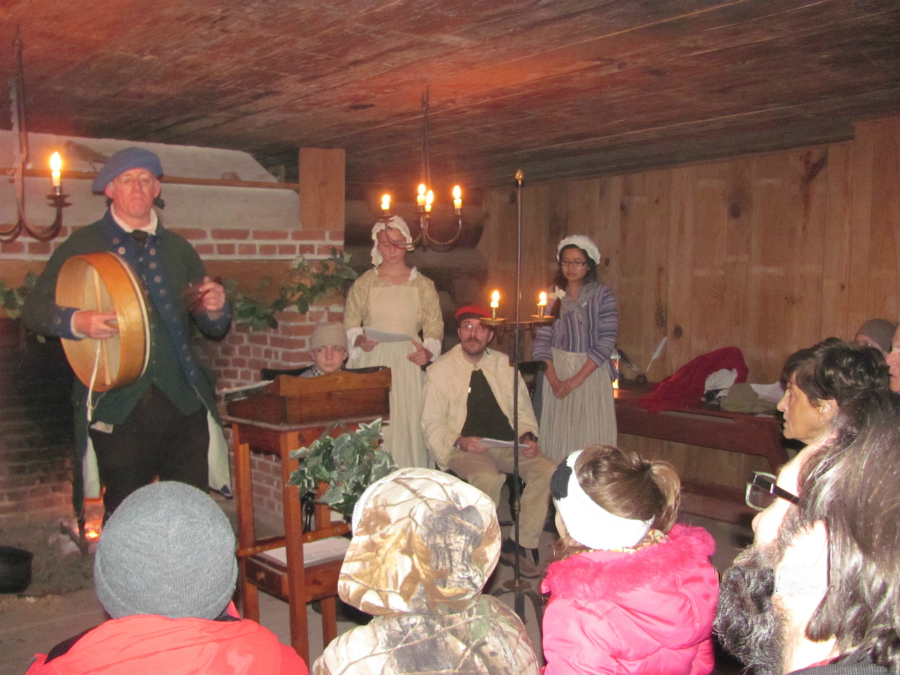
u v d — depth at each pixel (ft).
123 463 9.30
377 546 4.39
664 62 8.69
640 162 15.52
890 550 2.72
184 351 9.66
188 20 7.08
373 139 13.37
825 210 13.87
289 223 13.65
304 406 8.05
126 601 3.84
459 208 10.74
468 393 12.46
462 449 12.23
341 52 8.11
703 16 7.10
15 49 7.93
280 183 13.23
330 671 4.42
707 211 15.62
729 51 8.27
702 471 16.08
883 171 12.33
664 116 11.85
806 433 6.77
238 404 8.48
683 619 4.75
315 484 7.50
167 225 12.46
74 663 3.61
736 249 15.23
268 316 13.11
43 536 12.42
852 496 2.84
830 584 2.90
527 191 18.86
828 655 3.28
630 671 4.66
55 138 12.46
